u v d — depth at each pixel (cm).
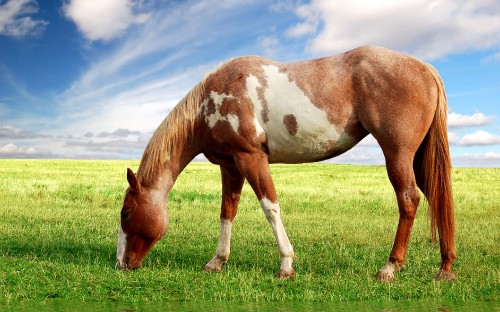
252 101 599
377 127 570
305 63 612
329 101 582
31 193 1582
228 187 652
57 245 787
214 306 474
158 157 631
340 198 1617
